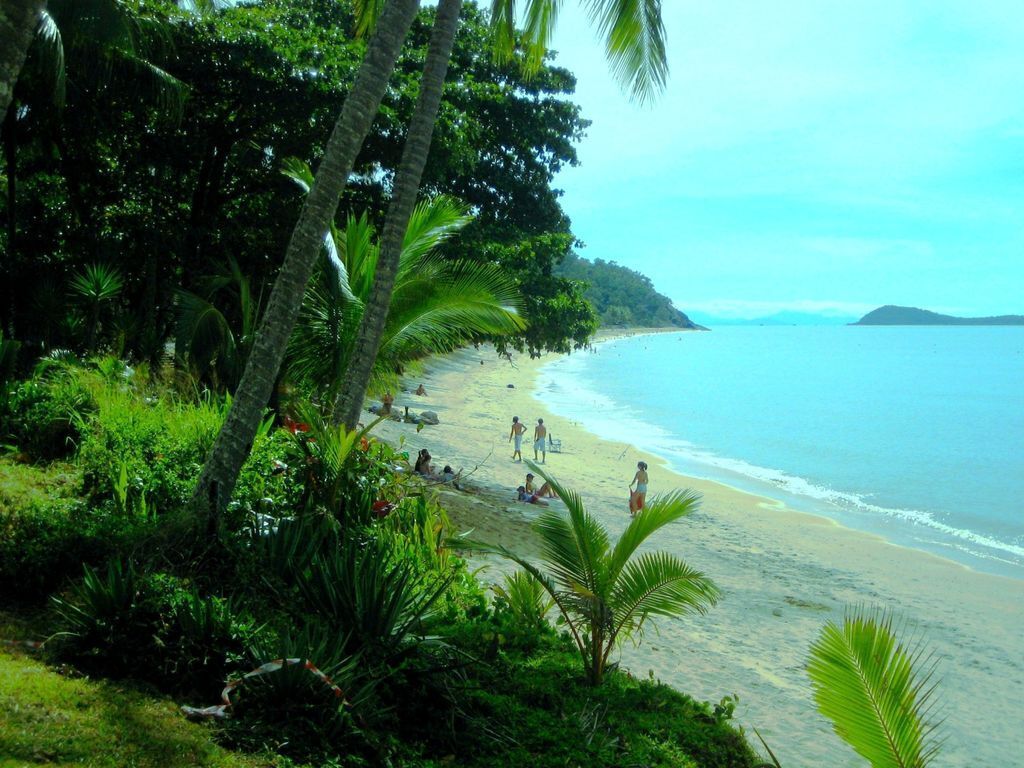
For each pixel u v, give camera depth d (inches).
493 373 2805.1
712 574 600.1
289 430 356.8
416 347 449.1
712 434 1593.3
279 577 231.0
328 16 876.0
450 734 191.0
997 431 1670.8
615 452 1274.6
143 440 323.3
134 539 219.3
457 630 265.9
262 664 176.9
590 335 959.0
